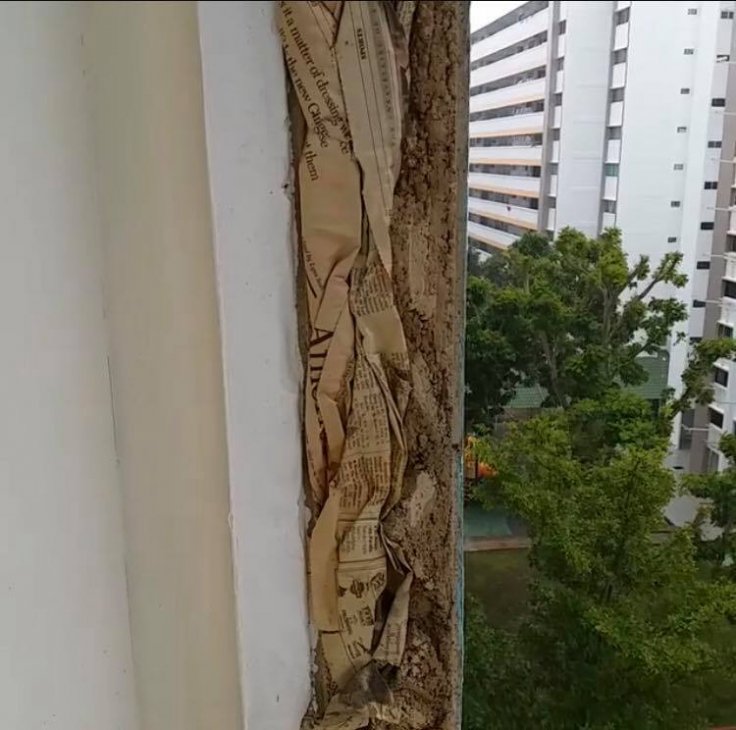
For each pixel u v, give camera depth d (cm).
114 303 47
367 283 47
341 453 49
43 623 53
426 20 44
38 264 48
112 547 52
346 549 50
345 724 52
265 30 42
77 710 54
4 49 44
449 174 46
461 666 54
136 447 50
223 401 46
